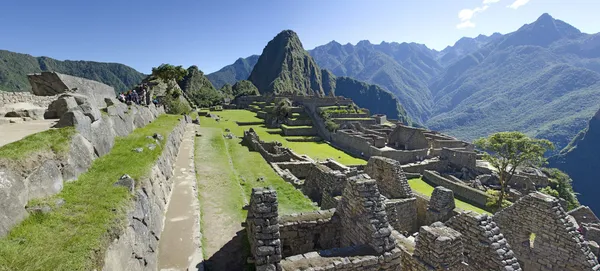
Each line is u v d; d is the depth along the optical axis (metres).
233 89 182.75
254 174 19.34
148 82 47.00
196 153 22.02
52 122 11.46
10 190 5.16
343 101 94.00
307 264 7.29
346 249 8.02
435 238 7.79
